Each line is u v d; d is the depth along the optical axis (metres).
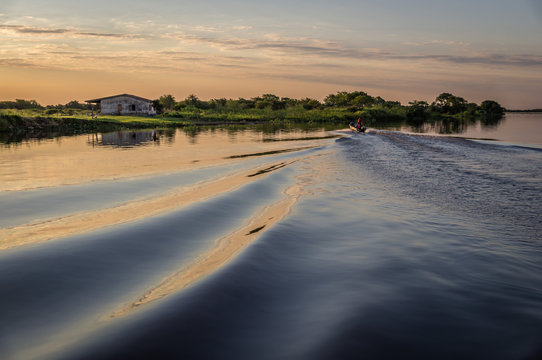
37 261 4.73
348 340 2.96
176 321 3.26
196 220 7.00
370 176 12.59
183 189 10.12
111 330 3.13
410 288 4.02
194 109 100.56
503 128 56.62
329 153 20.36
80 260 4.82
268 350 2.86
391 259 4.98
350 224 6.79
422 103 121.25
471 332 3.11
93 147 24.14
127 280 4.28
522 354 2.80
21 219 6.95
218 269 4.52
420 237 6.01
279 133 42.62
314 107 143.62
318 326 3.21
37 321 3.32
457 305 3.61
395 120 104.69
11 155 19.02
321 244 5.65
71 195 9.22
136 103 73.25
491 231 6.42
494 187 10.62
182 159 17.77
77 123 48.12
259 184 10.81
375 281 4.22
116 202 8.48
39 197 8.94
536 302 3.69
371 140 30.61
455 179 11.99
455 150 22.00
